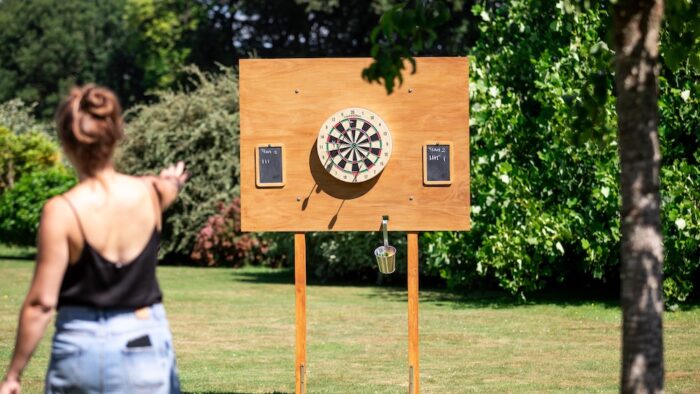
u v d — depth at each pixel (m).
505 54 15.84
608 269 17.11
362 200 7.25
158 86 50.84
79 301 3.62
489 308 14.80
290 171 7.29
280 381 8.60
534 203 14.84
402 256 18.97
